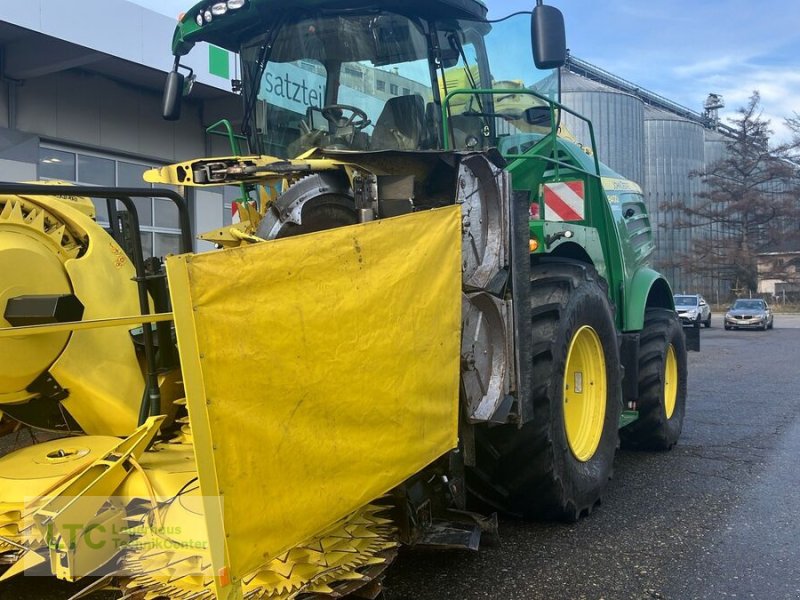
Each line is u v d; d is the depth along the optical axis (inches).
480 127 178.7
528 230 144.2
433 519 129.5
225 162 121.8
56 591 122.0
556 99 197.0
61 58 370.9
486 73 179.8
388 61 164.2
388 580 132.4
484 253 138.5
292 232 126.6
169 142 473.1
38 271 117.1
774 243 1846.7
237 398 82.9
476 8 164.9
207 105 483.2
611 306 183.6
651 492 192.1
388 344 106.7
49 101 407.5
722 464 223.9
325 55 166.7
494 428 151.1
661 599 125.8
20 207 121.2
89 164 433.4
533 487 153.6
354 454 99.6
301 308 92.1
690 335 307.3
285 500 88.4
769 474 210.4
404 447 109.4
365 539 108.1
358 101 166.2
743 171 1850.4
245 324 84.4
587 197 200.8
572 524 164.6
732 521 167.3
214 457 79.5
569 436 169.2
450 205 129.9
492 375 137.6
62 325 90.0
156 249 440.5
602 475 172.9
